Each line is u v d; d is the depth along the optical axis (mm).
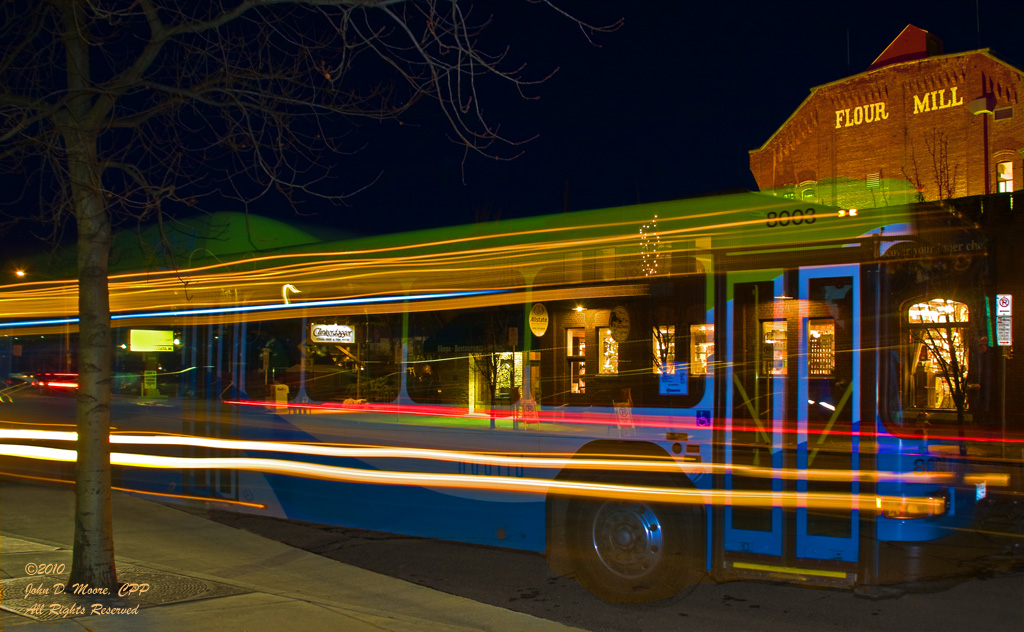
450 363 7672
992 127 28516
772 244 6273
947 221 6547
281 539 8625
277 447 9461
